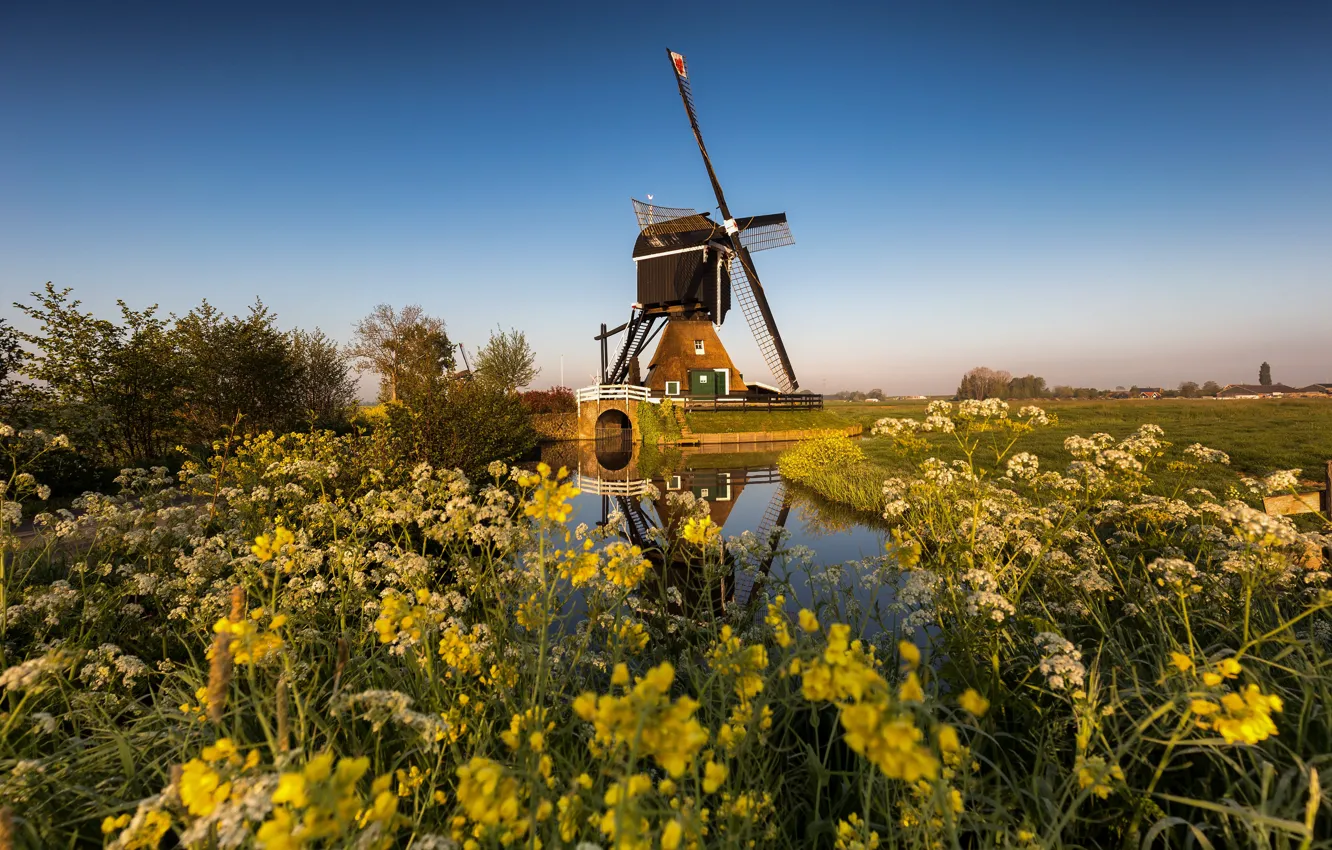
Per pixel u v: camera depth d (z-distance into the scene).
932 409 4.50
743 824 1.58
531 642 2.91
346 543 4.36
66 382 13.17
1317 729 2.19
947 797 1.45
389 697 1.68
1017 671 3.15
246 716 2.38
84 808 2.06
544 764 1.49
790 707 2.21
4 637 3.31
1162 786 2.28
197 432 19.14
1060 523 4.36
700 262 32.94
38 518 4.39
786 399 34.34
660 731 0.94
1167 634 3.01
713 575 4.04
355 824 1.27
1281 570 3.02
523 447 21.22
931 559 4.00
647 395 31.70
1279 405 35.31
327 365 28.41
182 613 3.51
